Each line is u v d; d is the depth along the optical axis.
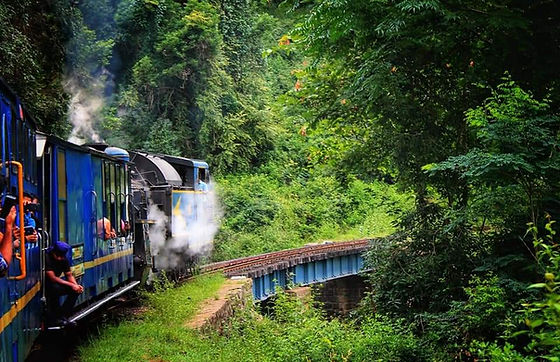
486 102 10.87
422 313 11.81
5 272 4.84
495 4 9.71
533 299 8.68
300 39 12.40
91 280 9.95
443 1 9.87
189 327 11.96
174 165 20.61
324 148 14.57
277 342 11.04
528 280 9.30
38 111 17.69
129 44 35.91
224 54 39.75
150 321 11.97
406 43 10.45
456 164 8.94
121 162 12.66
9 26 15.21
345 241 34.53
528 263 9.26
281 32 51.00
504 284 9.35
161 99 35.88
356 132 13.88
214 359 10.17
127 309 13.30
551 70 10.04
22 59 15.46
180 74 35.50
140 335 10.66
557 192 8.98
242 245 33.16
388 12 9.98
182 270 18.88
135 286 14.06
